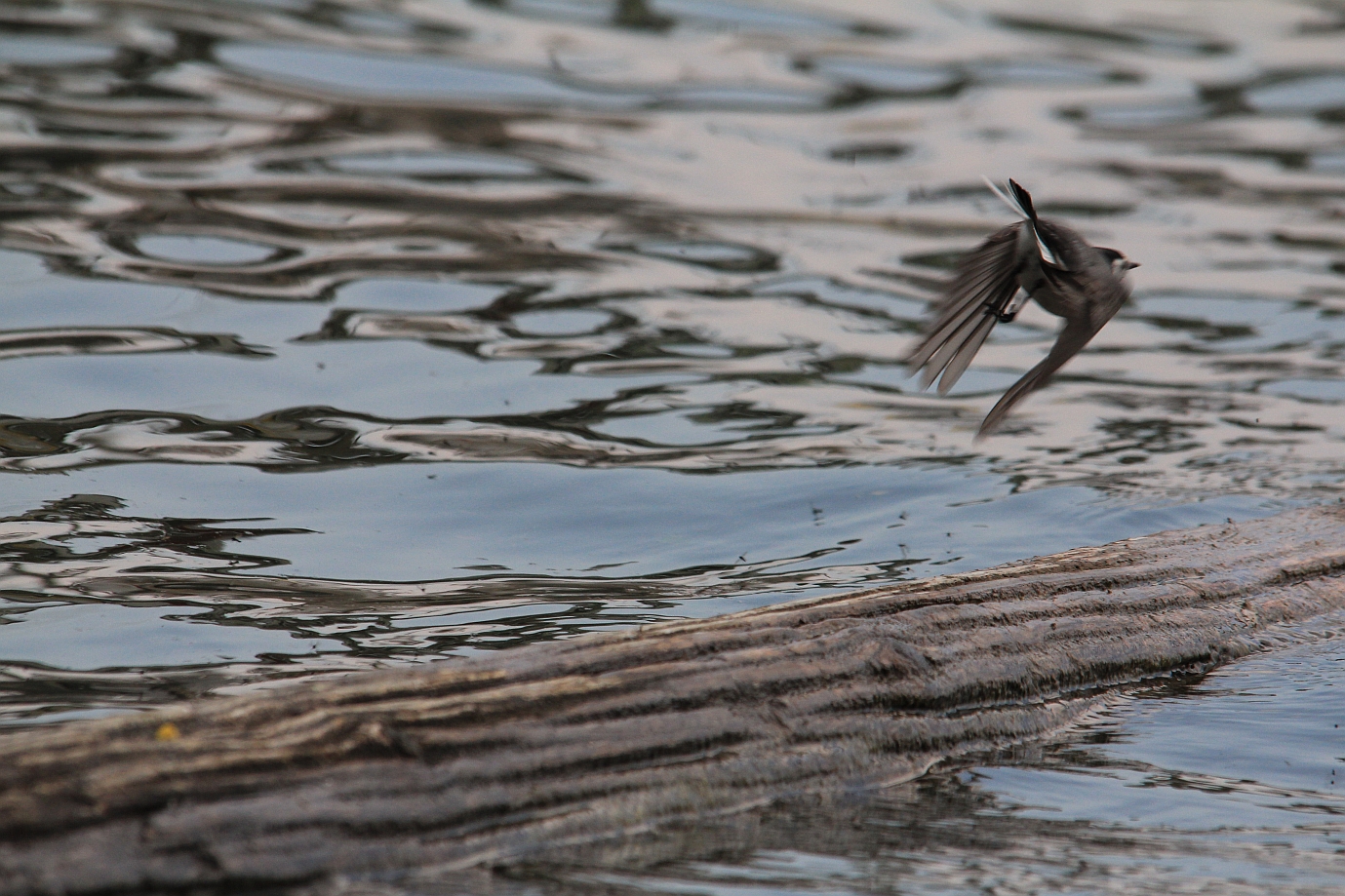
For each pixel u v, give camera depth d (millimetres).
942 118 22531
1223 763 7414
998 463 12109
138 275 15039
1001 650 7871
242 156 18703
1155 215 19219
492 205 18125
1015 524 10914
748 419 12914
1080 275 5621
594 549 10383
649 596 9531
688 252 17219
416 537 10406
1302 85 24672
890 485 11617
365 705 6172
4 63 20672
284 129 19734
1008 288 5797
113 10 23234
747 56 24578
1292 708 8086
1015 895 5875
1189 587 9031
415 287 15492
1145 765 7379
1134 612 8625
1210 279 17156
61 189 17062
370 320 14555
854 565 10141
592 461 11875
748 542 10547
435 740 6098
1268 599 9195
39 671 8047
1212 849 6414
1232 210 19531
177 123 19484
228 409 12406
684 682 6824
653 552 10352
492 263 16375
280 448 11773
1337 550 9859
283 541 10164
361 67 22219
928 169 20484
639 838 6234
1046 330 16297
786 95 22969
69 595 9094
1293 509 11008
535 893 5672
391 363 13648
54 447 11414
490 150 19875
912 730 7246
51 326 13719
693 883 5859
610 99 22156
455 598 9406
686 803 6438
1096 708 8016
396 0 25422
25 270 14852
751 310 15570
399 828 5770
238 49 22344
